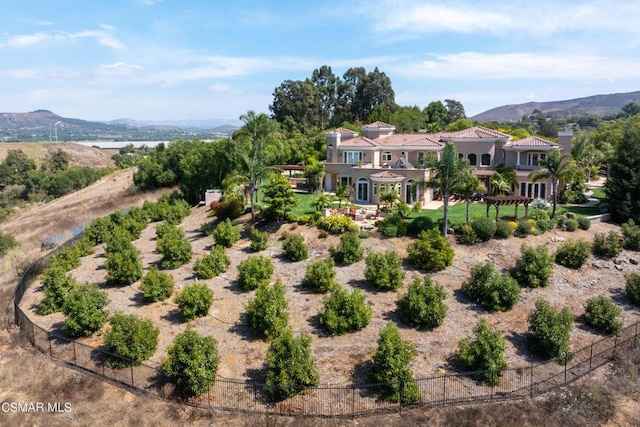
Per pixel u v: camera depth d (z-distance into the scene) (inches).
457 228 1505.9
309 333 1047.0
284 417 813.9
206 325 1098.7
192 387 856.9
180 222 1990.7
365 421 803.4
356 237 1412.4
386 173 1932.8
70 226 2436.0
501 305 1147.9
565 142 2097.7
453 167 1435.8
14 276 1622.8
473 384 892.6
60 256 1565.0
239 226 1736.0
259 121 2335.1
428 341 1021.2
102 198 3147.1
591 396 852.0
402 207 1588.3
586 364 963.3
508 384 895.7
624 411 831.1
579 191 2080.5
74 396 888.3
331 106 4827.8
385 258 1247.5
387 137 2367.1
